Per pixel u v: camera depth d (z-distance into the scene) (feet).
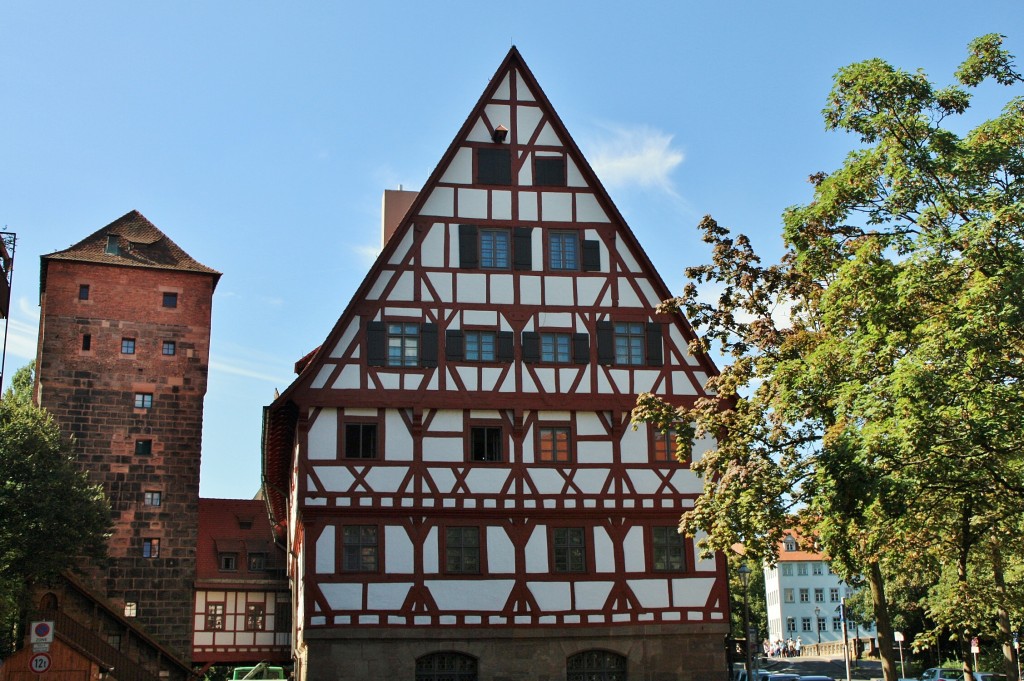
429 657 104.94
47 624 80.02
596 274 115.24
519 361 111.75
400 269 111.75
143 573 164.76
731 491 80.23
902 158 70.18
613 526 109.70
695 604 109.50
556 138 117.91
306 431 106.52
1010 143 68.13
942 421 62.54
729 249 93.20
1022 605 75.31
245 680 147.64
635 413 90.12
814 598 388.98
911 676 199.72
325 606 103.09
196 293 176.24
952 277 66.08
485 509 107.86
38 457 141.38
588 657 107.76
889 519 68.95
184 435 171.01
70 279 170.40
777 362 86.33
